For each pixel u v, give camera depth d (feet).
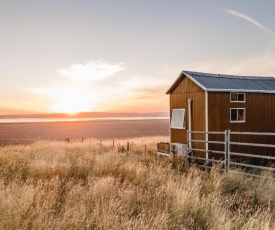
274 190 24.86
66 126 365.81
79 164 35.63
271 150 51.19
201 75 52.24
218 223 17.53
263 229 16.57
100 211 18.90
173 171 33.22
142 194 24.47
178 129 54.44
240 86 50.24
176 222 18.16
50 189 24.63
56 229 16.08
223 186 27.63
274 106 52.16
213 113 46.80
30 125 403.13
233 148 47.42
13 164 34.12
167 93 57.52
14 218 16.76
